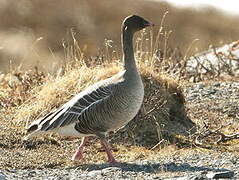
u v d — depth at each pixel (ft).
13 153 51.78
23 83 65.26
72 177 46.01
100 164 49.34
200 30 143.95
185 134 56.65
